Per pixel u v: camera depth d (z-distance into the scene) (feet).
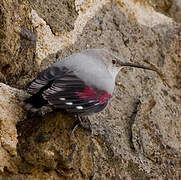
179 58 35.96
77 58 28.12
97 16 33.35
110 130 29.86
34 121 26.40
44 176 25.45
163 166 31.48
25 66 28.76
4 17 26.89
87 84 26.84
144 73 33.88
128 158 29.76
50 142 25.45
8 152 24.90
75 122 27.12
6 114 25.94
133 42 34.37
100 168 28.35
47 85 25.77
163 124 32.63
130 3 35.14
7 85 27.37
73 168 26.45
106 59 30.37
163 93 34.04
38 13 30.09
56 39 30.83
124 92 32.24
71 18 31.78
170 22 36.63
